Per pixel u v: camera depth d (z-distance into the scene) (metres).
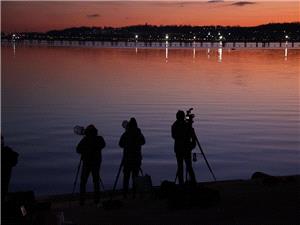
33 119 41.69
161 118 41.56
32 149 29.50
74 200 12.09
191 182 10.66
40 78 86.88
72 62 137.75
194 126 38.06
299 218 8.34
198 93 62.50
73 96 60.22
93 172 11.23
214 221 8.20
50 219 7.47
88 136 11.18
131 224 8.23
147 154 27.81
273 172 24.41
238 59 156.50
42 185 21.92
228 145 30.80
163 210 9.48
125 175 11.79
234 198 10.27
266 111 46.31
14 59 150.25
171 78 85.62
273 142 31.73
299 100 55.06
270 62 138.12
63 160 26.72
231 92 63.88
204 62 138.12
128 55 189.38
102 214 9.38
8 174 7.55
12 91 66.56
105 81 80.56
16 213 7.29
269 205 9.48
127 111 46.38
